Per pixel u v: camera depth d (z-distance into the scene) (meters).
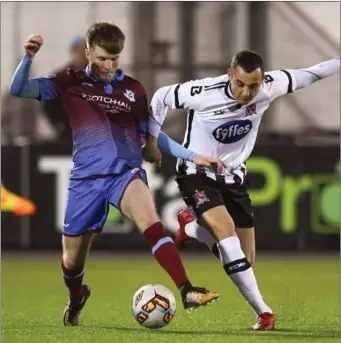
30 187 51.84
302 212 52.00
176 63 55.72
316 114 55.47
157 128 25.34
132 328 25.53
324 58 56.19
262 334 23.69
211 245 27.28
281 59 56.06
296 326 25.83
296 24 56.06
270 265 47.62
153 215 23.44
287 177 51.81
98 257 51.41
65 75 24.55
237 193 26.08
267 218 51.84
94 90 24.34
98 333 24.05
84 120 24.31
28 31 56.00
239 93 24.09
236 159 25.95
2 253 52.00
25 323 27.50
